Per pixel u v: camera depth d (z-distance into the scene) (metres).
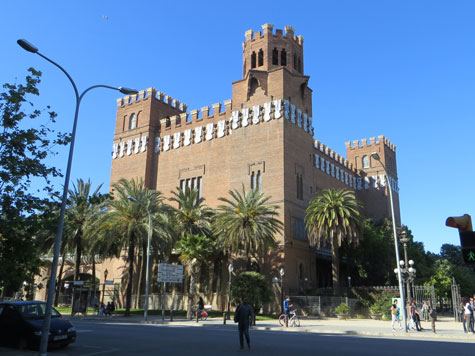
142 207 38.38
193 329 23.03
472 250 8.52
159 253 42.41
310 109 52.44
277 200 44.00
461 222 8.59
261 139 46.97
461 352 13.36
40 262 15.39
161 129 57.81
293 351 13.37
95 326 24.86
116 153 60.34
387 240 53.97
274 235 42.97
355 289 41.56
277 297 40.62
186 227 41.66
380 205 70.00
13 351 13.20
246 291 36.66
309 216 43.62
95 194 16.75
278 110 46.69
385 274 51.50
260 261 42.53
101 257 48.97
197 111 54.69
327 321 34.22
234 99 50.41
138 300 47.91
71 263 55.56
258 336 18.98
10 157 13.15
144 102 59.72
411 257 55.50
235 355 12.48
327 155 62.84
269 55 50.50
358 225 42.59
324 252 49.94
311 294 42.12
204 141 52.84
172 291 46.72
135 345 15.03
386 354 12.73
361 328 25.44
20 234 14.08
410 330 24.09
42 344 12.32
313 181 50.19
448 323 31.88
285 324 26.72
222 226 38.34
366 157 73.81
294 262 43.56
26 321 14.23
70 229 40.69
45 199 14.38
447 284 52.41
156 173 56.28
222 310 42.44
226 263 44.12
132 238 39.16
